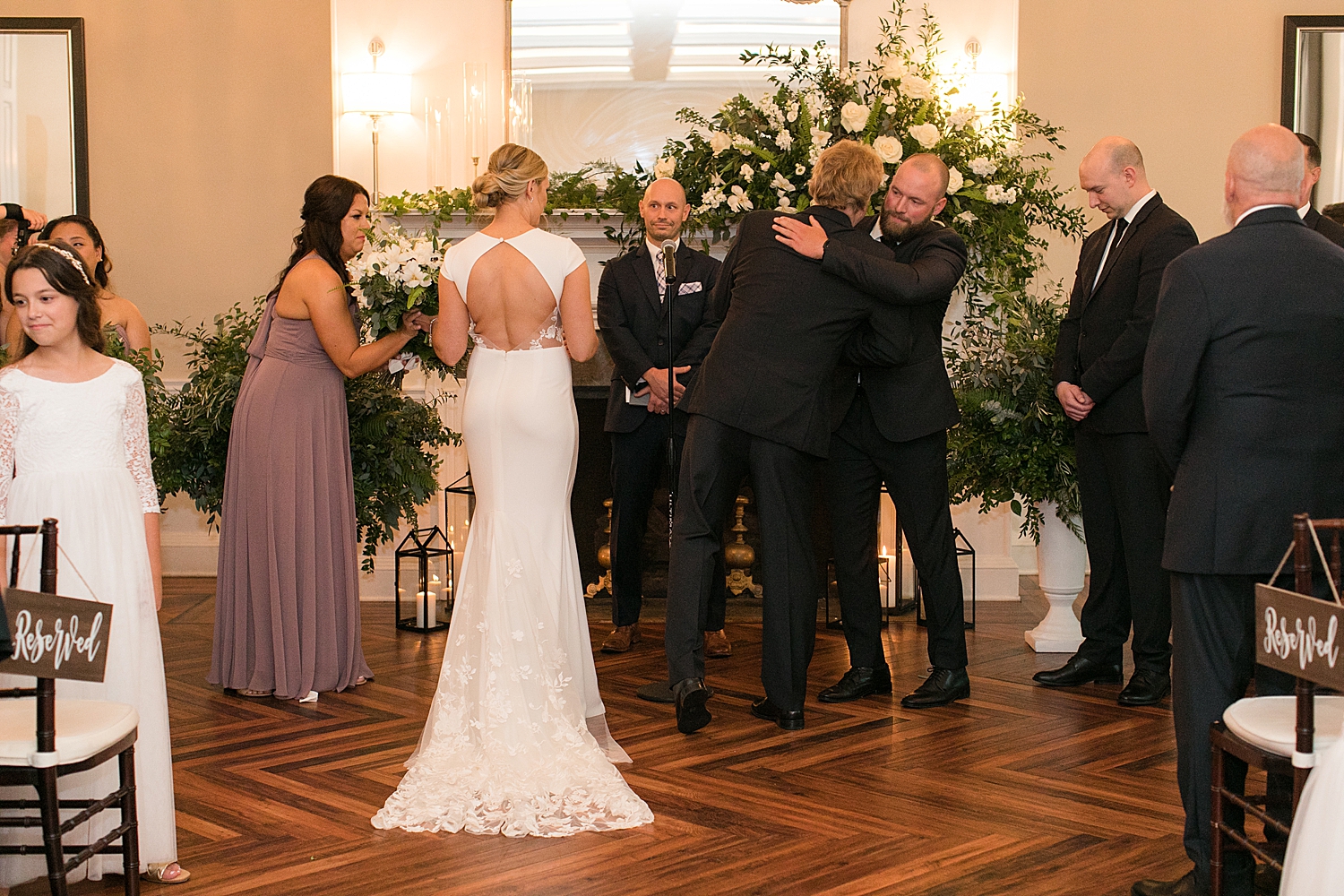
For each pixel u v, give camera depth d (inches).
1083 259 173.3
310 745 144.7
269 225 259.0
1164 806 122.0
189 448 183.6
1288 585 98.8
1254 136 100.4
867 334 149.9
